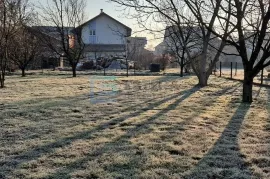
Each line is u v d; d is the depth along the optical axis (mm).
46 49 31312
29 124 6527
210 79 20234
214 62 15312
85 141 5234
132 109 8328
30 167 4094
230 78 20859
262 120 6828
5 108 8492
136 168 4031
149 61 38625
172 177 3756
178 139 5316
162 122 6660
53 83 16953
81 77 22531
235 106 8773
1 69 14688
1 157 4469
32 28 24406
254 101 9688
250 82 9492
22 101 9867
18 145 5020
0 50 14586
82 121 6816
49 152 4672
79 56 23812
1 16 14766
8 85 15703
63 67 38375
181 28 14109
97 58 37500
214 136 5516
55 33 28688
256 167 4074
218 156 4461
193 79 20281
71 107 8641
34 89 13781
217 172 3891
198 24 10023
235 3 8328
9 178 3760
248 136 5543
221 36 9000
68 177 3768
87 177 3775
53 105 9000
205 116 7301
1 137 5516
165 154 4562
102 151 4695
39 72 30016
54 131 5926
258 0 8047
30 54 24766
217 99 10297
